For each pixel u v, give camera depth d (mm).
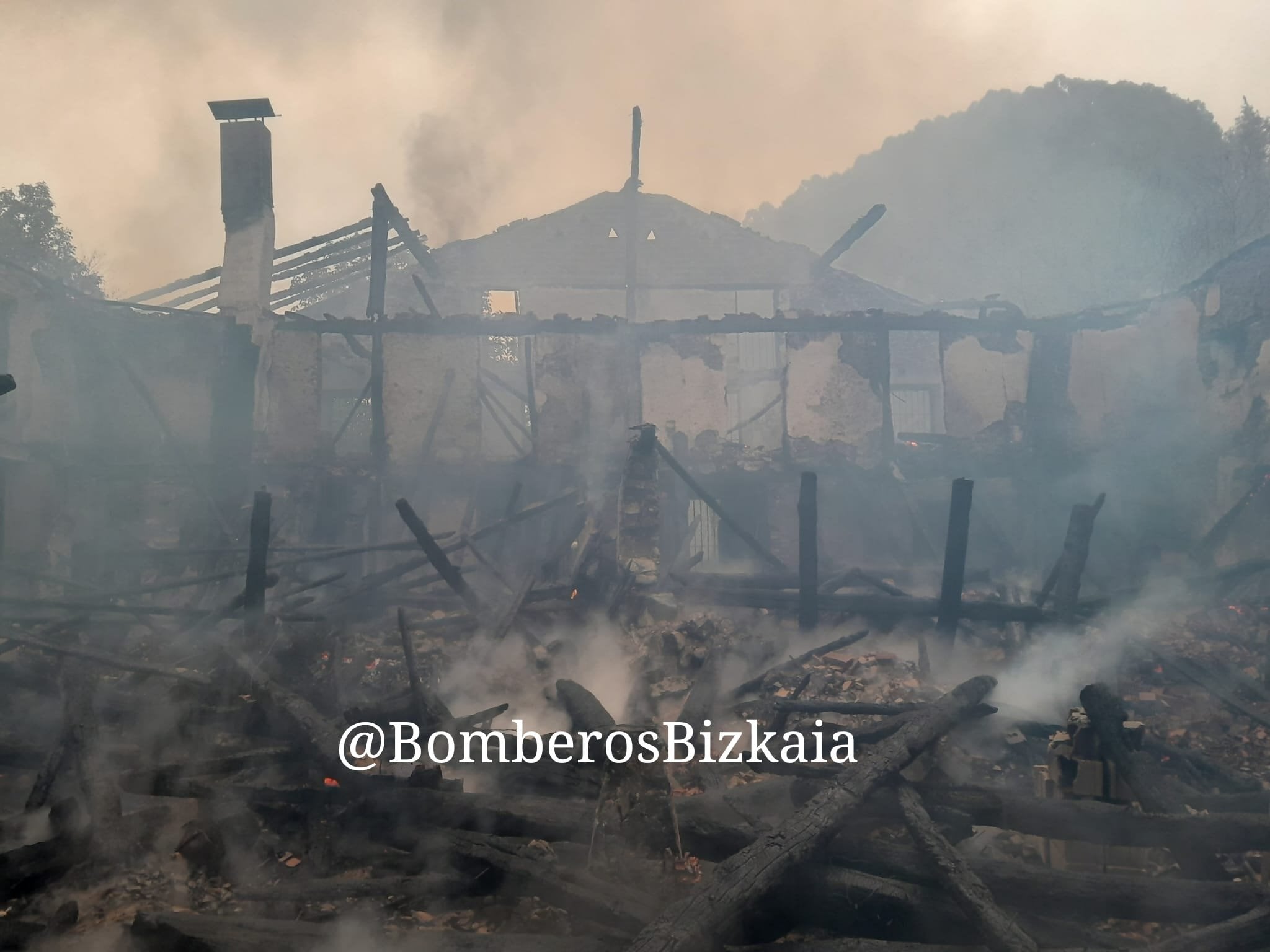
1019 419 17594
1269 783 7008
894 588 12227
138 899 5141
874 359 17562
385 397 17297
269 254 19734
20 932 4672
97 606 10562
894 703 7609
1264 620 11141
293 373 17266
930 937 4539
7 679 8500
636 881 4883
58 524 15469
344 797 5816
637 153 24641
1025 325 17484
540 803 5426
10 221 23609
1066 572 10180
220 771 6430
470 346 17469
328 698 8133
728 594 11547
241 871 5512
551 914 4996
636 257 26453
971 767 7113
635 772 5332
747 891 4277
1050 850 5324
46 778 6059
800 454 17500
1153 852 5344
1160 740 7270
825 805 4875
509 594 12117
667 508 17297
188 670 8820
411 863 5391
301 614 9930
